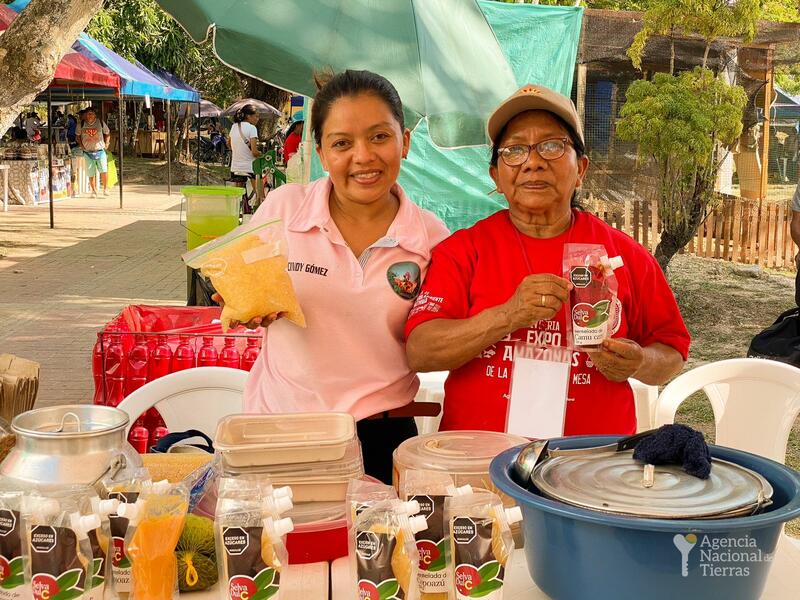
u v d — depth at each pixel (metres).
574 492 1.80
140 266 13.29
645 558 1.67
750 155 13.84
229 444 2.13
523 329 2.67
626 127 10.41
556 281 2.41
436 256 2.77
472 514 1.77
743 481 1.85
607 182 11.83
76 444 1.88
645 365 2.62
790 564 2.13
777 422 3.77
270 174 12.41
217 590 1.97
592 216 2.83
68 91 18.36
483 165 10.02
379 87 2.62
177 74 29.28
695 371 3.83
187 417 3.69
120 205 21.00
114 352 4.64
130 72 18.23
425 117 6.06
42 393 7.09
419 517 1.78
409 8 5.75
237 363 4.66
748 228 13.21
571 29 9.76
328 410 2.73
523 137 2.65
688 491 1.79
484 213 10.13
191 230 6.04
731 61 11.70
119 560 1.85
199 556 1.94
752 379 3.82
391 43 5.83
